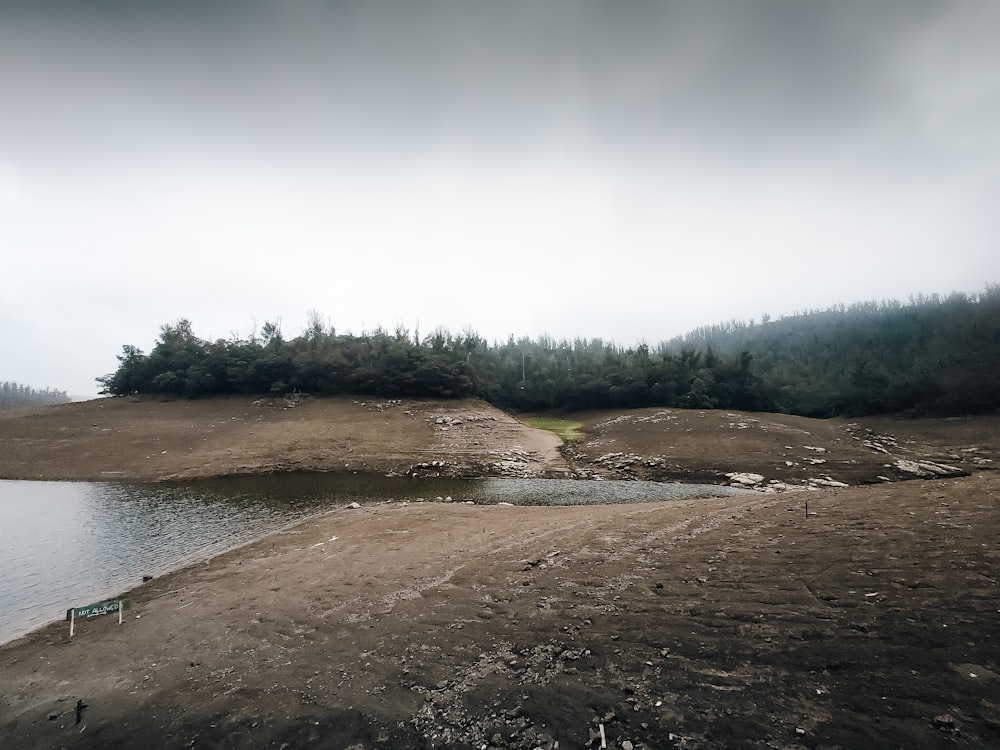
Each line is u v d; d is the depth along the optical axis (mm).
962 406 53938
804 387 75750
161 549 17500
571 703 6543
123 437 41250
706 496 27578
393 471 35438
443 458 38375
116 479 32062
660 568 11195
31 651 10016
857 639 6871
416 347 70500
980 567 8305
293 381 60062
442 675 7672
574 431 54500
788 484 29500
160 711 7504
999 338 72875
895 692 5680
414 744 6164
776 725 5527
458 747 6016
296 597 11797
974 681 5590
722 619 8156
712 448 37562
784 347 152375
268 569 14383
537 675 7324
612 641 8000
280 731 6699
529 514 20656
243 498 26766
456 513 21500
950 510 12258
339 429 45250
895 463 32375
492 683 7277
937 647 6340
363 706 7078
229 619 10812
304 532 18953
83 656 9609
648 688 6613
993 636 6324
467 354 81188
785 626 7586
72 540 18656
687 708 6082
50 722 7441
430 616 9992
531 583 11273
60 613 12188
